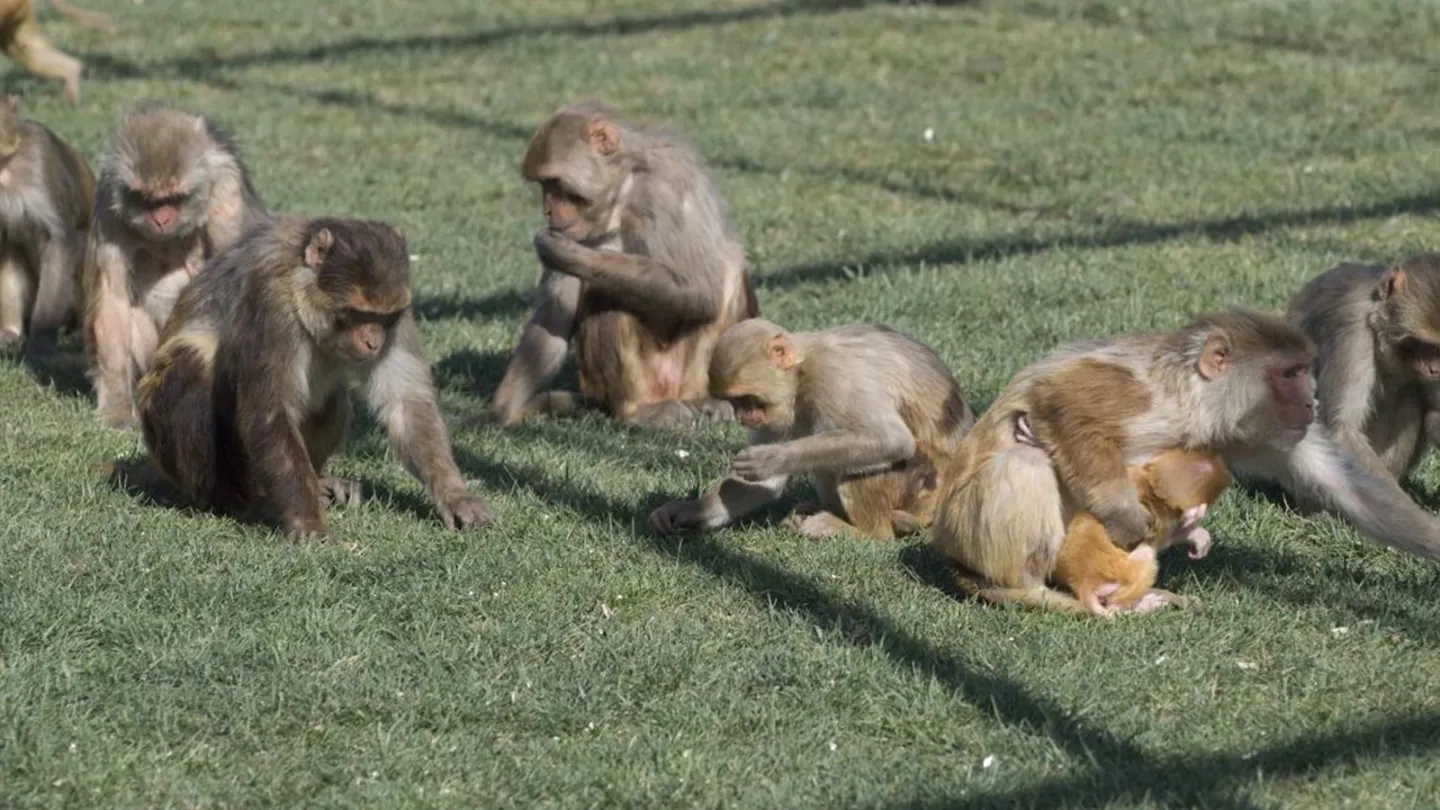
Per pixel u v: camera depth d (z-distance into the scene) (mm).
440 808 8852
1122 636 10539
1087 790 8883
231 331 12312
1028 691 9883
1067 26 29188
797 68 27484
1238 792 8781
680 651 10359
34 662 10148
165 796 8961
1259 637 10586
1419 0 29438
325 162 23219
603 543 12086
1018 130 23938
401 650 10430
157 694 9867
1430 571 11562
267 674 10109
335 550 11828
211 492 12625
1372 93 25188
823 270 18531
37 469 13391
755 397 12344
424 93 26781
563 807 8875
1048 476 10820
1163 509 10859
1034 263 18312
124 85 27109
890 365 12320
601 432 14828
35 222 16328
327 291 11898
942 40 28672
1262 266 18016
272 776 9148
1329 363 12672
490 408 15312
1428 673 10133
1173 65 26766
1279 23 28812
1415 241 18781
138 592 11117
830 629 10742
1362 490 10969
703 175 15570
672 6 31812
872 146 23422
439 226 20547
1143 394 10750
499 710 9773
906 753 9383
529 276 18828
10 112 16156
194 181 14547
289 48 29625
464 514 12344
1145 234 19344
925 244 19312
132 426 14766
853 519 12461
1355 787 8883
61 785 9039
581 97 26219
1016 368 15344
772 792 8930
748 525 12594
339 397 12914
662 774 9133
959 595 11297
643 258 15133
